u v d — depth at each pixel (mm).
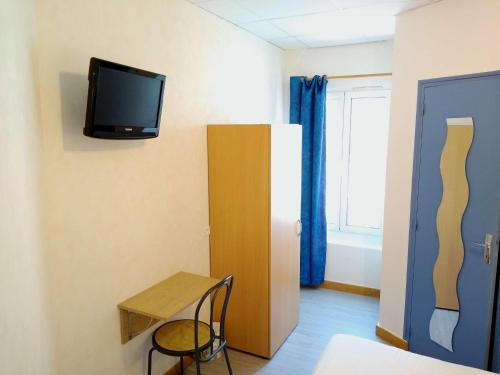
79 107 1977
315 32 3664
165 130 2633
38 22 1746
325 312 3922
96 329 2180
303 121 4266
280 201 3123
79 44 1957
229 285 2486
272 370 2975
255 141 2936
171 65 2639
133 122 2113
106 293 2232
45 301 1751
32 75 1639
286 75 4523
